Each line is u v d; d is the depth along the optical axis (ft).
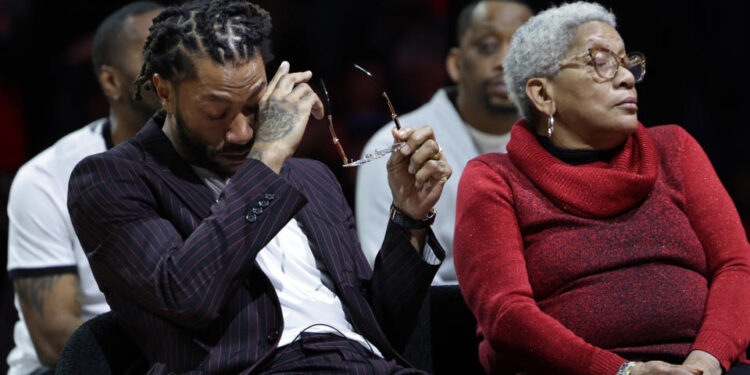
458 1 48.47
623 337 20.68
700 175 22.33
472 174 22.85
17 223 28.35
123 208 20.11
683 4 44.09
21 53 44.93
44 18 45.93
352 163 21.22
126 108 28.73
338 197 23.56
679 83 43.42
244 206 19.66
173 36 20.12
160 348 20.31
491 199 22.00
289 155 20.45
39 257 28.07
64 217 28.17
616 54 21.76
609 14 22.68
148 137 21.26
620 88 21.66
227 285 19.30
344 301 21.86
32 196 28.25
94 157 20.66
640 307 20.66
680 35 43.52
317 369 19.98
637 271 21.08
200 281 19.19
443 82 47.75
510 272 21.09
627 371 19.13
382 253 22.45
